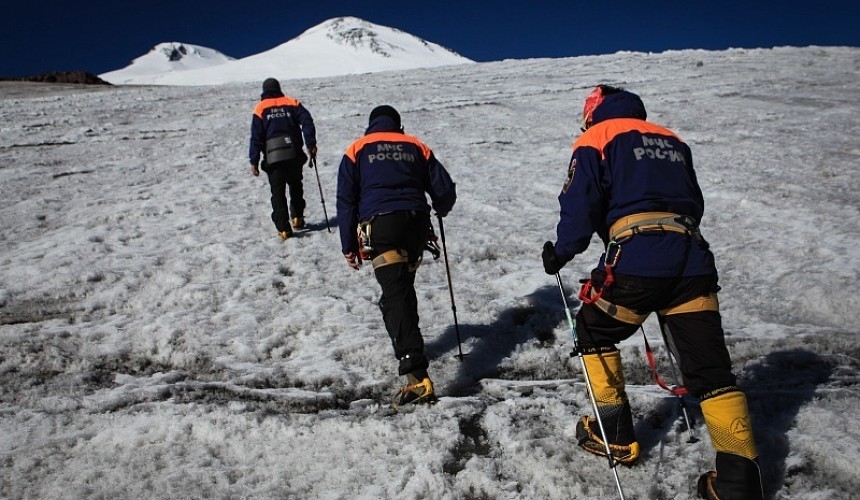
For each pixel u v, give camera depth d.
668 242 2.53
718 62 19.98
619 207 2.67
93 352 4.15
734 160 9.08
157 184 9.07
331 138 11.91
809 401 3.25
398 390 3.67
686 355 2.54
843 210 6.57
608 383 2.81
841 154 9.06
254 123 6.63
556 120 12.95
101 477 2.86
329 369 3.86
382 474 2.85
